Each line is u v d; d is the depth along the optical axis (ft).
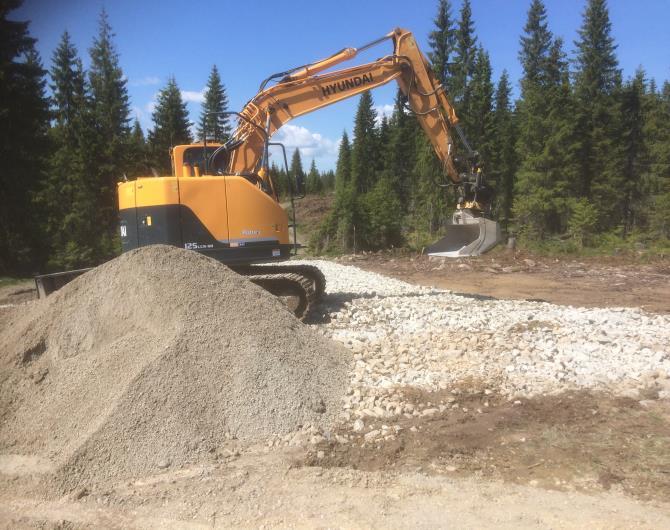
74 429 16.11
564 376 20.92
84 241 88.79
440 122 35.47
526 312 32.30
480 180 34.83
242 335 19.35
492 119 136.26
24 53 77.87
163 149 126.72
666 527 12.05
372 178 201.36
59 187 91.50
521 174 122.83
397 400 19.12
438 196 127.54
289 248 30.91
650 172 133.49
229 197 28.99
